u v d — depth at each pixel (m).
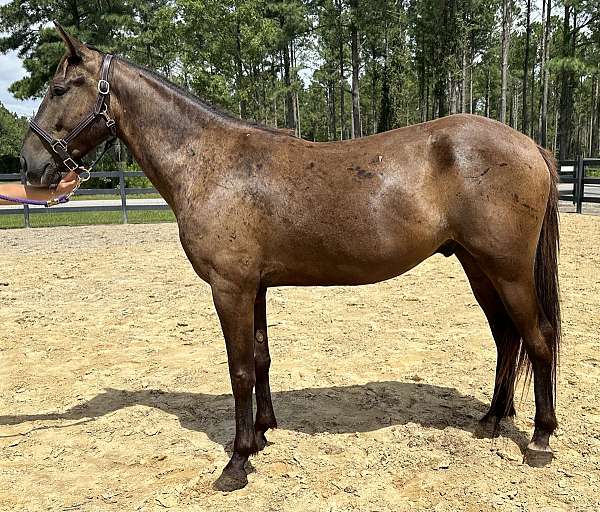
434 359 4.72
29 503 2.86
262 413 3.43
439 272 8.21
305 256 2.91
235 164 2.93
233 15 22.05
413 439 3.37
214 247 2.88
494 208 2.79
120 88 3.15
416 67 44.16
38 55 32.72
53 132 3.14
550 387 3.04
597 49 29.30
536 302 2.97
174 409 3.97
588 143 61.88
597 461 3.04
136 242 11.59
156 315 6.34
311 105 65.88
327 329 5.66
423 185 2.81
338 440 3.41
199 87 22.62
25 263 9.38
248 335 2.96
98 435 3.60
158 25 24.39
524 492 2.79
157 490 2.93
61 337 5.61
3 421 3.84
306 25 35.22
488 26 38.81
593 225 11.64
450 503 2.72
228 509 2.75
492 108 61.16
